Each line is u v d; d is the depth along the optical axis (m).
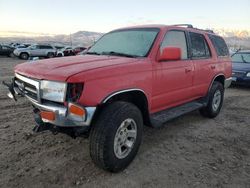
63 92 3.17
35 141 4.48
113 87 3.43
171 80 4.52
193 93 5.35
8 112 6.07
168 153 4.29
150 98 4.11
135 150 3.79
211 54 5.93
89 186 3.29
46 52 30.59
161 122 4.27
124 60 3.86
